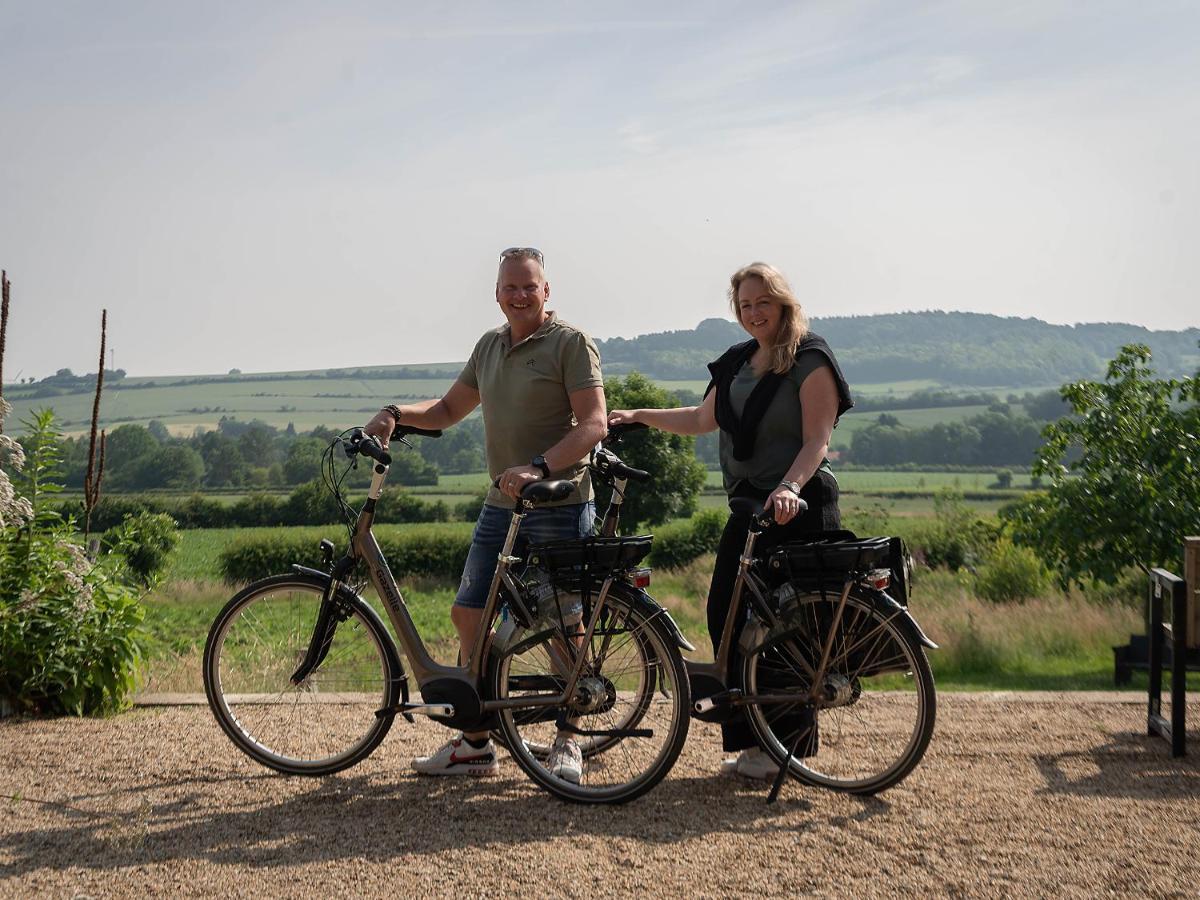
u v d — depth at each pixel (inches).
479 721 173.8
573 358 179.9
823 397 175.8
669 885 135.9
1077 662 500.7
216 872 139.7
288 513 2481.5
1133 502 446.6
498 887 135.3
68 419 5979.3
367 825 157.2
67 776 179.0
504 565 173.8
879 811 163.5
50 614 223.3
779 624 174.4
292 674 183.8
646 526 1952.5
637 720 175.5
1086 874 139.0
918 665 167.8
